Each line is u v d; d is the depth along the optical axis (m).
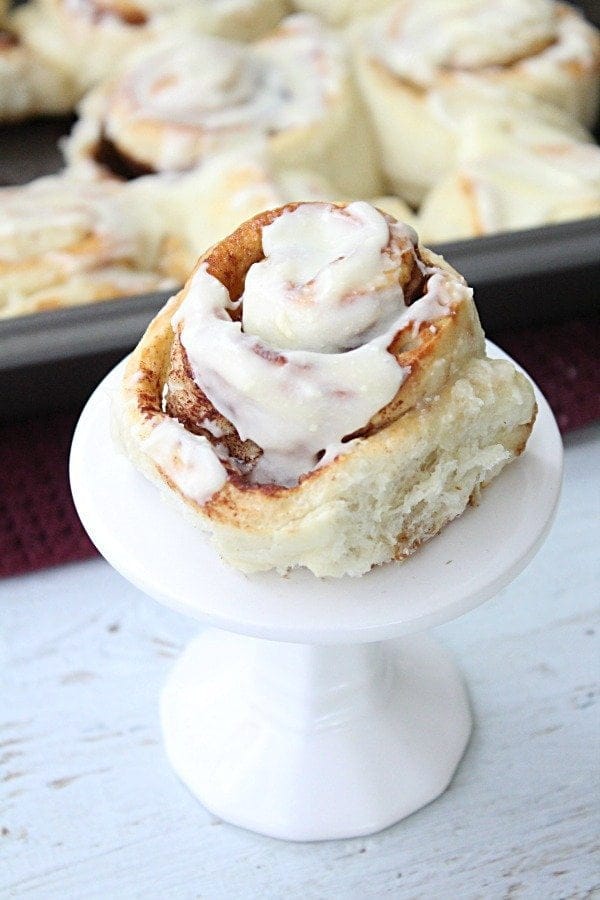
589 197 0.56
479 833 0.42
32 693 0.45
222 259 0.38
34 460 0.50
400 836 0.42
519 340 0.53
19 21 0.67
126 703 0.45
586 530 0.49
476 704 0.45
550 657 0.46
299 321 0.37
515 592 0.47
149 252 0.57
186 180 0.59
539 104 0.62
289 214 0.39
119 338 0.48
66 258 0.54
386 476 0.36
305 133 0.60
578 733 0.44
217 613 0.37
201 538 0.38
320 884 0.41
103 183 0.60
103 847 0.42
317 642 0.37
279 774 0.43
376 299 0.37
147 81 0.62
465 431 0.37
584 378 0.52
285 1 0.69
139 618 0.47
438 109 0.61
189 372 0.37
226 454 0.38
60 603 0.47
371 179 0.63
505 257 0.50
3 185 0.63
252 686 0.44
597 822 0.42
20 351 0.48
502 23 0.63
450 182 0.58
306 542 0.36
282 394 0.36
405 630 0.37
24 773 0.44
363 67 0.64
